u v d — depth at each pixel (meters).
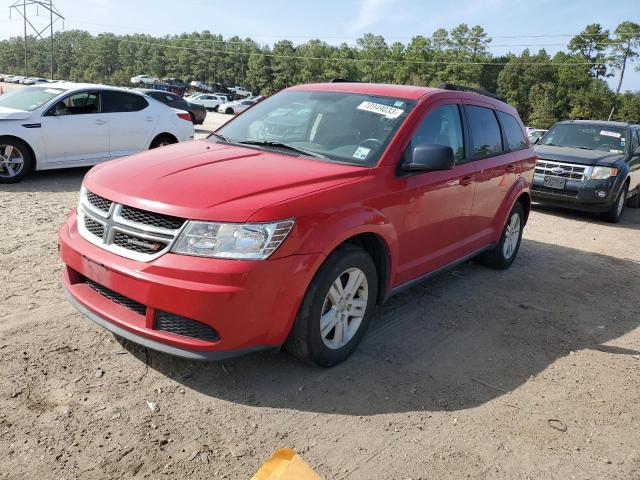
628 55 94.19
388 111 4.19
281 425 2.97
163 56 146.50
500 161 5.33
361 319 3.69
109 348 3.54
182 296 2.85
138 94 9.80
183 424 2.89
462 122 4.77
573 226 9.27
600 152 10.33
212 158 3.68
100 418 2.87
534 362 4.01
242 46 133.25
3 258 4.93
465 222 4.88
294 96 4.75
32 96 8.91
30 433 2.71
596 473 2.85
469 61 108.81
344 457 2.78
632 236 8.92
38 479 2.43
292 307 3.10
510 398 3.48
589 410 3.43
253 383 3.32
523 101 101.06
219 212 2.91
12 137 8.11
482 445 2.98
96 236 3.24
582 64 93.00
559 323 4.80
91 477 2.48
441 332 4.34
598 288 5.93
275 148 4.04
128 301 3.14
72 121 8.70
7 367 3.21
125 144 9.47
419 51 110.75
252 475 2.59
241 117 4.81
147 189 3.13
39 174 9.24
